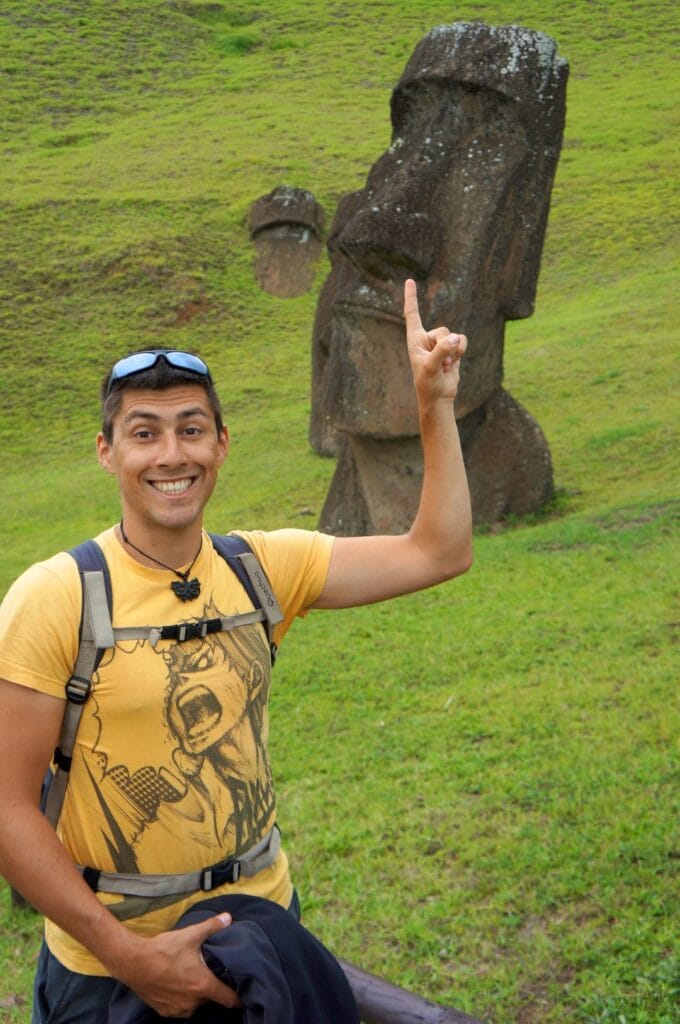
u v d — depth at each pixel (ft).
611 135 106.01
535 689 22.93
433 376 8.15
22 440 68.23
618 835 16.58
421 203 37.11
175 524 7.34
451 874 16.75
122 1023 7.04
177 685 7.16
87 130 116.78
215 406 7.79
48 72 130.82
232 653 7.44
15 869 6.80
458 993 14.07
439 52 38.40
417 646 26.86
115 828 7.18
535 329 71.41
